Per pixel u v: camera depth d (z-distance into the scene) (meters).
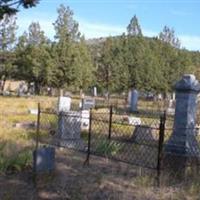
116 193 8.34
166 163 10.33
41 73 61.91
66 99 19.47
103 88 66.38
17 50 65.31
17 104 32.50
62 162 10.83
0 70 65.56
